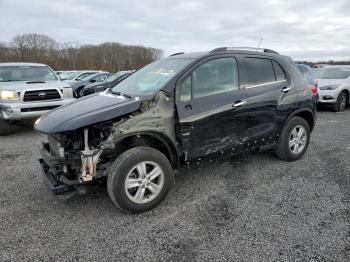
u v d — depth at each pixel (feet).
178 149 12.08
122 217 11.09
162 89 11.68
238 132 13.61
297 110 15.88
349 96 36.88
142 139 11.78
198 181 14.12
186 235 9.89
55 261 8.74
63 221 10.85
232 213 11.20
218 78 13.10
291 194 12.64
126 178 10.80
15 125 24.76
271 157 17.24
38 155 18.60
